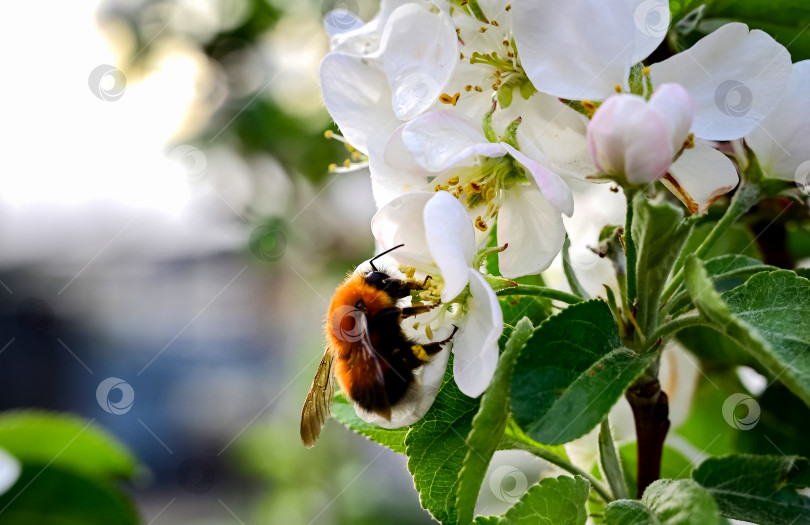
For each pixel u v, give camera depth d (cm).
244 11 42
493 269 21
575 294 21
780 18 22
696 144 19
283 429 53
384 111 20
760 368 23
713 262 21
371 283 22
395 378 20
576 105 19
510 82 19
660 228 18
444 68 19
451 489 20
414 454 20
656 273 18
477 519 19
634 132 17
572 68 18
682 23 22
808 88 19
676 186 19
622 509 18
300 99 43
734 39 19
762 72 18
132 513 25
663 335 18
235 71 43
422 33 20
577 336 18
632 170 18
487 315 18
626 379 18
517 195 20
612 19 18
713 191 19
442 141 19
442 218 18
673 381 23
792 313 18
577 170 19
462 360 19
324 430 49
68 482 24
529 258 20
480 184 20
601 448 20
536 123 19
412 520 47
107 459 25
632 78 18
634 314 18
